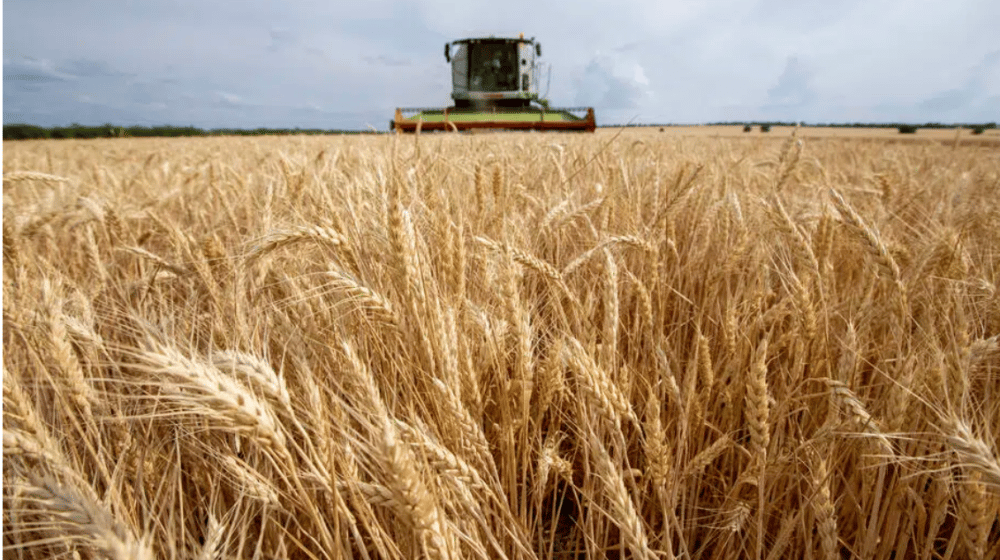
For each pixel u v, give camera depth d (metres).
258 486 1.35
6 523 1.17
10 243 2.63
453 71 24.14
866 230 1.94
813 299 2.39
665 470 1.51
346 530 1.46
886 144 13.73
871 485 1.85
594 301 2.78
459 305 1.93
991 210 3.18
